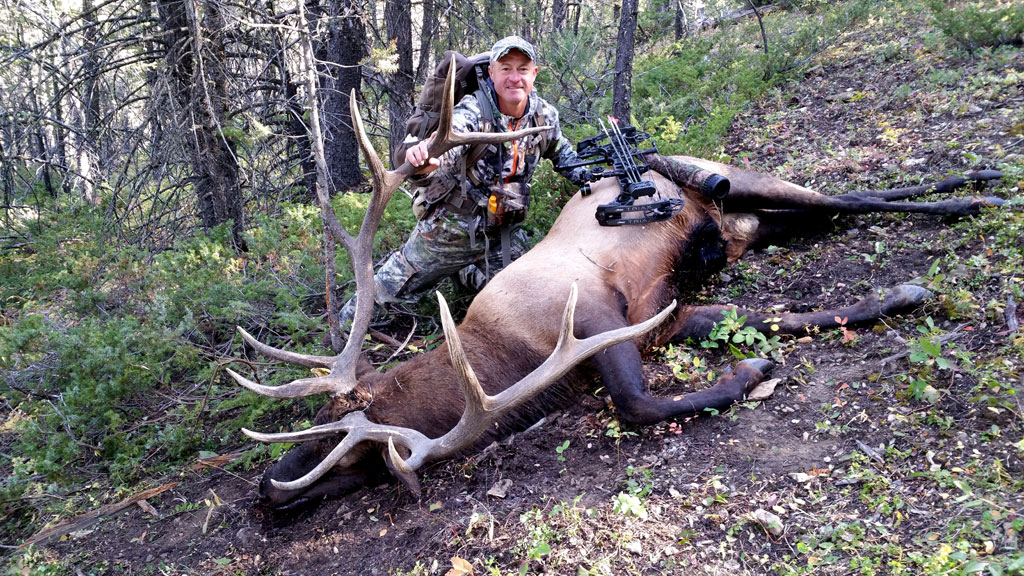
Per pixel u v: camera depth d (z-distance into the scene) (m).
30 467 4.34
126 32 10.50
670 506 2.90
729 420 3.33
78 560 3.65
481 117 4.12
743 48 10.16
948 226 4.36
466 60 4.20
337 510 3.53
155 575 3.45
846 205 4.61
